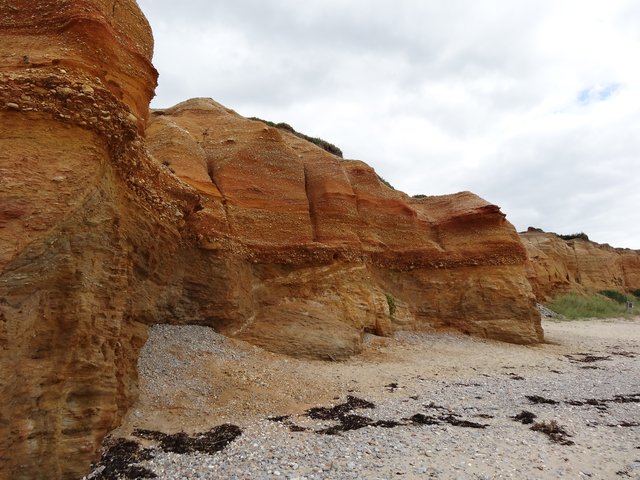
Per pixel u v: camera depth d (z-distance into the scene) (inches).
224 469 303.4
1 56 354.9
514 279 1017.5
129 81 453.1
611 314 1729.8
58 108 330.6
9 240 273.3
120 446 328.2
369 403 475.8
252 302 737.0
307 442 355.9
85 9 401.4
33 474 261.0
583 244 2448.3
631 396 549.3
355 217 946.1
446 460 325.4
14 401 256.8
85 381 303.3
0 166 292.7
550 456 340.5
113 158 382.6
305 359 653.3
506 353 834.8
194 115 990.4
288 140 1056.2
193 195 572.1
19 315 267.0
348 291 835.4
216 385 476.4
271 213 815.1
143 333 435.8
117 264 347.3
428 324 974.4
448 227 1092.5
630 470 319.0
